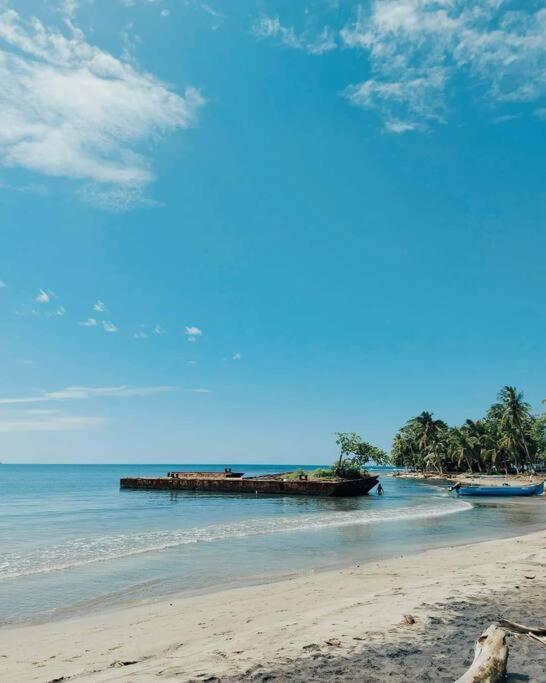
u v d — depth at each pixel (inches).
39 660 293.9
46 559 693.3
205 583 540.1
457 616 337.7
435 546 802.2
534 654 257.8
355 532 989.2
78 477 5442.9
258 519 1275.8
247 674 239.0
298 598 436.8
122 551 757.3
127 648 310.5
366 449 2551.7
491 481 3449.8
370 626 315.9
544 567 542.0
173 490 2842.0
